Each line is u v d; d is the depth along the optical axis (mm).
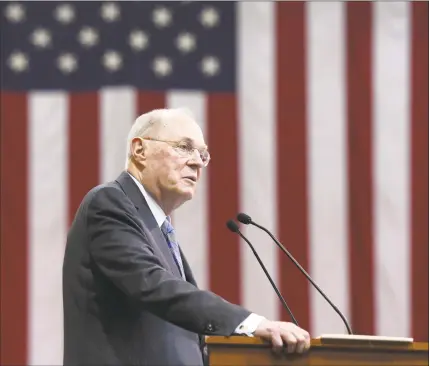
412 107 13328
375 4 13578
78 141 13227
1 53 13445
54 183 13125
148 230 6480
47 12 13586
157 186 6770
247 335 5523
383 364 5398
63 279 6453
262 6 13602
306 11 13578
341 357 5434
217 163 13203
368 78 13398
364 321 12992
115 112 13320
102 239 6102
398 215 13148
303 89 13375
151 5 13633
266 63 13477
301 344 5391
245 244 13031
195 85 13438
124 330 6145
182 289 5738
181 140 6809
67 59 13461
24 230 13008
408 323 13000
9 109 13266
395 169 13211
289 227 13086
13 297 12906
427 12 13562
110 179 13164
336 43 13492
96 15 13586
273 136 13273
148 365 6105
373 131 13281
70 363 6234
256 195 13133
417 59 13445
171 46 13539
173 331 6273
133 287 5855
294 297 12945
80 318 6230
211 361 5543
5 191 13070
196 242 13023
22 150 13172
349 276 13031
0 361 12797
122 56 13492
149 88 13414
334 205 13148
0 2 13578
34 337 12867
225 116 13328
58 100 13320
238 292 12945
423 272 13055
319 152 13234
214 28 13570
